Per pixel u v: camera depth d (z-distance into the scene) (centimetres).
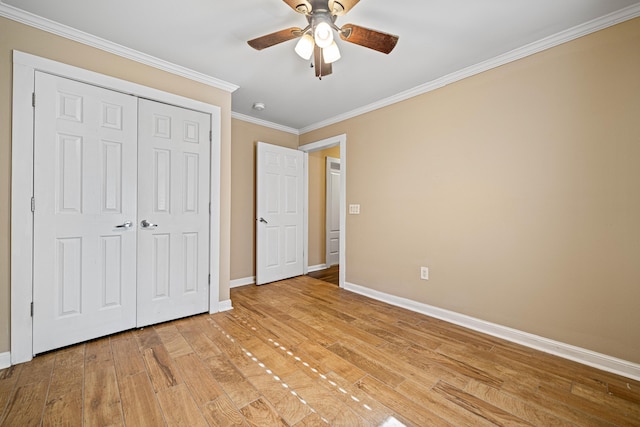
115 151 210
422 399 145
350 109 337
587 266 181
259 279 362
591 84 179
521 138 209
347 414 134
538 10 168
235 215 361
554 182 194
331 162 486
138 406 138
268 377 163
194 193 251
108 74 206
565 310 189
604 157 175
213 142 261
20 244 175
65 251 190
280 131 406
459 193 244
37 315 180
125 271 216
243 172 369
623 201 169
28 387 150
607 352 173
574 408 139
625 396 148
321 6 154
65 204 190
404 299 285
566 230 189
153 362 177
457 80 246
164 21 182
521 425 128
